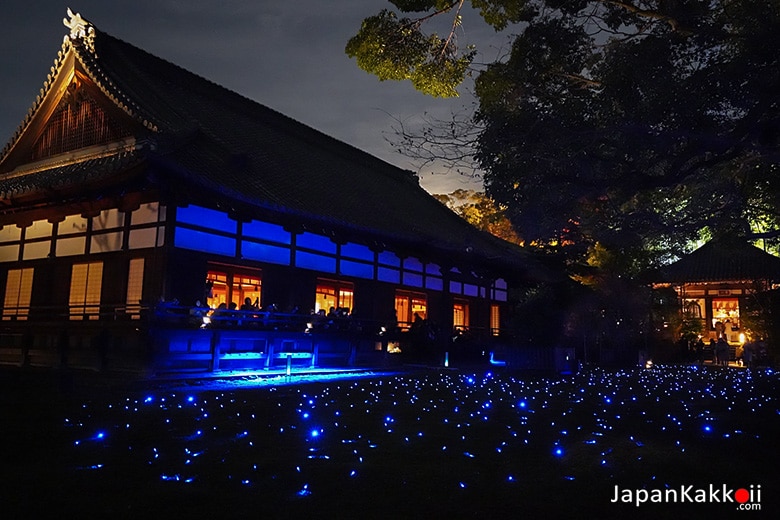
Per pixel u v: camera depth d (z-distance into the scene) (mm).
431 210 35469
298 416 10039
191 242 17750
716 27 9039
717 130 9258
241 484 5605
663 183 9812
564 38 9883
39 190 18219
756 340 30578
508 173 10484
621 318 30672
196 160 19188
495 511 4926
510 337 29484
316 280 22156
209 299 18500
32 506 4824
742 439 8375
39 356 18453
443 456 7004
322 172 28172
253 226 19859
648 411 11477
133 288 17594
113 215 18609
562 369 22844
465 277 31188
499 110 10211
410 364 24672
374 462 6629
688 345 34875
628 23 10219
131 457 6656
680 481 5941
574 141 9852
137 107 19891
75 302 18984
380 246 24438
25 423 8703
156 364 15906
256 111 29625
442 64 11094
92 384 14477
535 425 9469
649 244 20266
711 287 43219
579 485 5758
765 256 41719
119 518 4574
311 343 20984
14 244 21281
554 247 32406
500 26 10375
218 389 14477
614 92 9375
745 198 12930
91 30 21938
